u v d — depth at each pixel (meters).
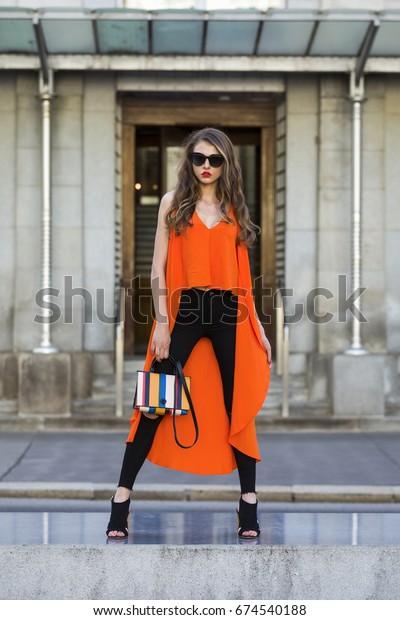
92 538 5.03
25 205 13.31
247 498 5.10
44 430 12.23
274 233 14.29
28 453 10.61
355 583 4.66
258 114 14.25
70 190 13.37
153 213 15.04
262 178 14.30
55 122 13.33
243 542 4.92
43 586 4.64
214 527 5.36
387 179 13.49
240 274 5.13
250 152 14.62
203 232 5.07
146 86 13.52
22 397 12.35
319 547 4.67
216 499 8.87
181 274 5.11
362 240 13.46
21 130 13.30
